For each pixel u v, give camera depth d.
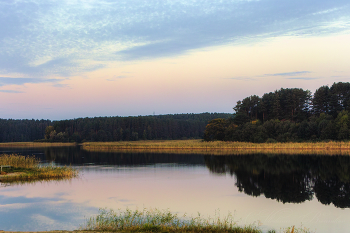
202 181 33.19
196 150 83.38
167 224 15.89
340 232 16.69
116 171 41.53
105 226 15.60
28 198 24.50
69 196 25.44
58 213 20.00
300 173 38.56
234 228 15.20
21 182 31.92
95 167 46.22
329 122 90.94
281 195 26.02
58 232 14.11
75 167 46.22
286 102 121.62
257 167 44.72
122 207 21.77
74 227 16.88
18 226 17.30
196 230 14.62
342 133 84.56
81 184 31.16
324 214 20.27
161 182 32.56
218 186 30.17
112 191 27.62
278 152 70.56
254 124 108.38
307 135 93.88
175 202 23.47
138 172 40.47
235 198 24.94
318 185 30.61
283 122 103.31
